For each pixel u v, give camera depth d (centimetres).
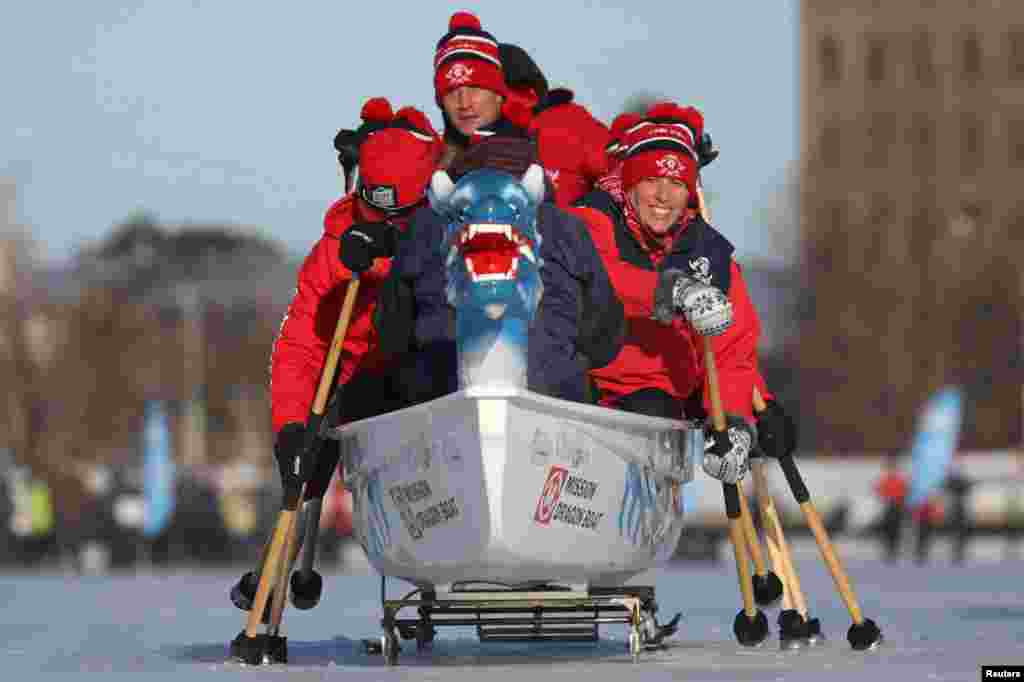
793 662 2825
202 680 2575
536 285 2639
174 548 14062
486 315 2611
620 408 3030
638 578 3219
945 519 14162
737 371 3031
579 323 2755
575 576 2777
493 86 3062
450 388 2725
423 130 3030
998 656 2967
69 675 2733
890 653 3059
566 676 2523
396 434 2722
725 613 4894
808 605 5250
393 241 2861
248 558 14238
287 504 2906
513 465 2616
